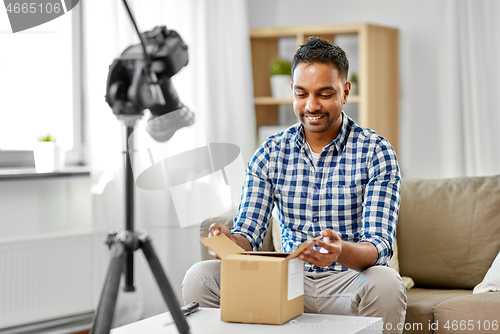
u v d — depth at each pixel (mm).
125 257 1104
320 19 3902
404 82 3762
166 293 1136
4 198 2648
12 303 2543
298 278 1384
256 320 1322
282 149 1841
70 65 2936
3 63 2770
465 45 3539
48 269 2648
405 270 2184
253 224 1777
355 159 1753
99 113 2818
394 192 1685
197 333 1258
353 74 3525
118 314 2830
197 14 3234
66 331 2766
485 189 2145
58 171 2744
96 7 2803
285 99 3525
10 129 2797
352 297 1586
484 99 3498
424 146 3730
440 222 2152
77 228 2885
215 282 1677
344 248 1438
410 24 3729
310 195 1781
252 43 3637
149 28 2988
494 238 2072
